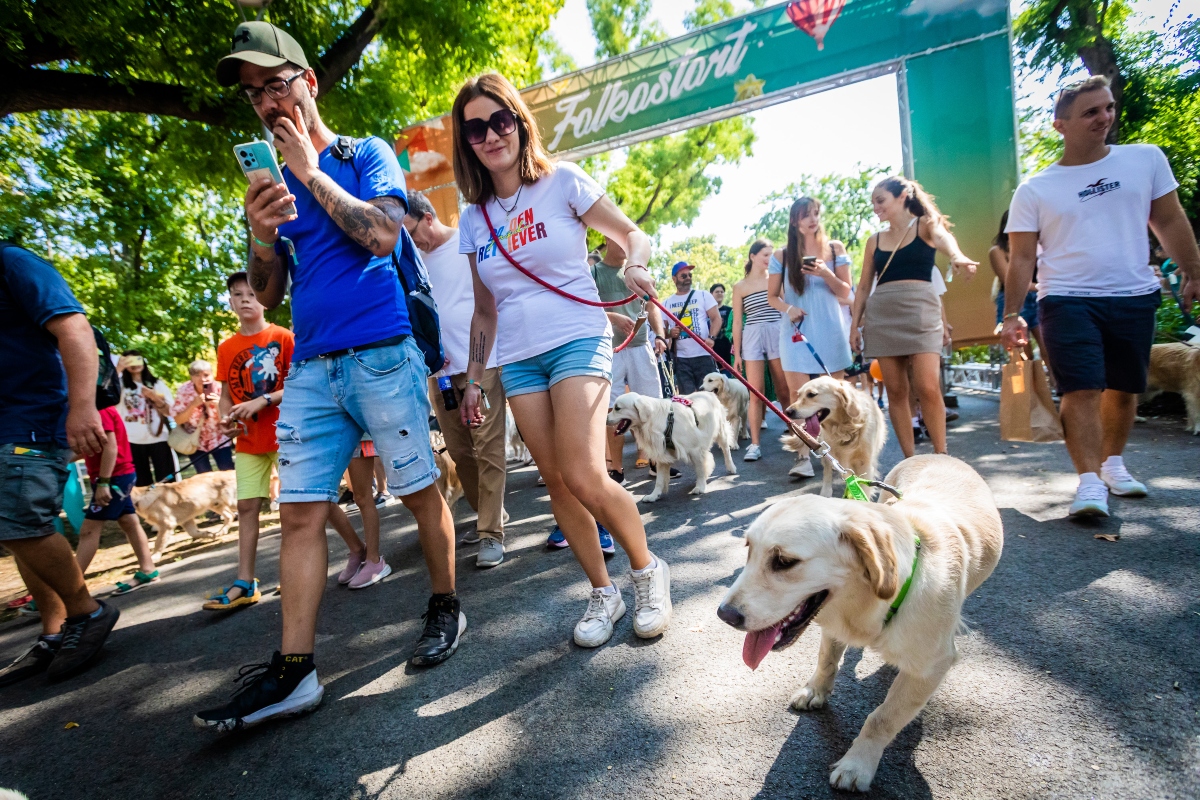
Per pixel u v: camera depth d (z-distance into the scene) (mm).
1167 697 1700
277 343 3527
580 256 2355
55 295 2574
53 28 5309
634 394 4672
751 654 1619
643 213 22281
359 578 3574
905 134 6883
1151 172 3033
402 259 2543
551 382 2309
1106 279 3062
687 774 1665
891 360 3846
